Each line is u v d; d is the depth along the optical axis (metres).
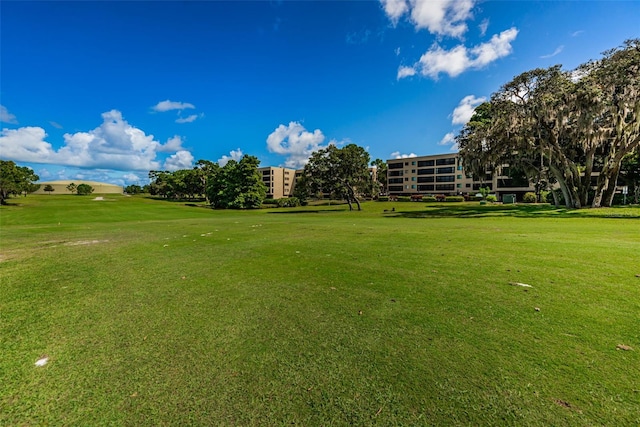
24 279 4.98
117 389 2.14
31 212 29.03
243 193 47.91
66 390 2.13
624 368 2.22
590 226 11.67
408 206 40.09
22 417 1.89
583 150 21.89
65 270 5.56
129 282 4.77
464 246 7.30
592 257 5.68
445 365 2.34
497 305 3.48
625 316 3.09
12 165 44.59
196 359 2.51
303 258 6.38
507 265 5.29
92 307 3.70
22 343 2.81
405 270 5.15
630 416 1.77
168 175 90.25
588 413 1.81
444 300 3.69
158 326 3.14
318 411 1.91
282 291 4.21
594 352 2.45
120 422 1.84
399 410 1.90
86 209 34.06
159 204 52.09
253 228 13.33
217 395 2.07
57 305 3.78
